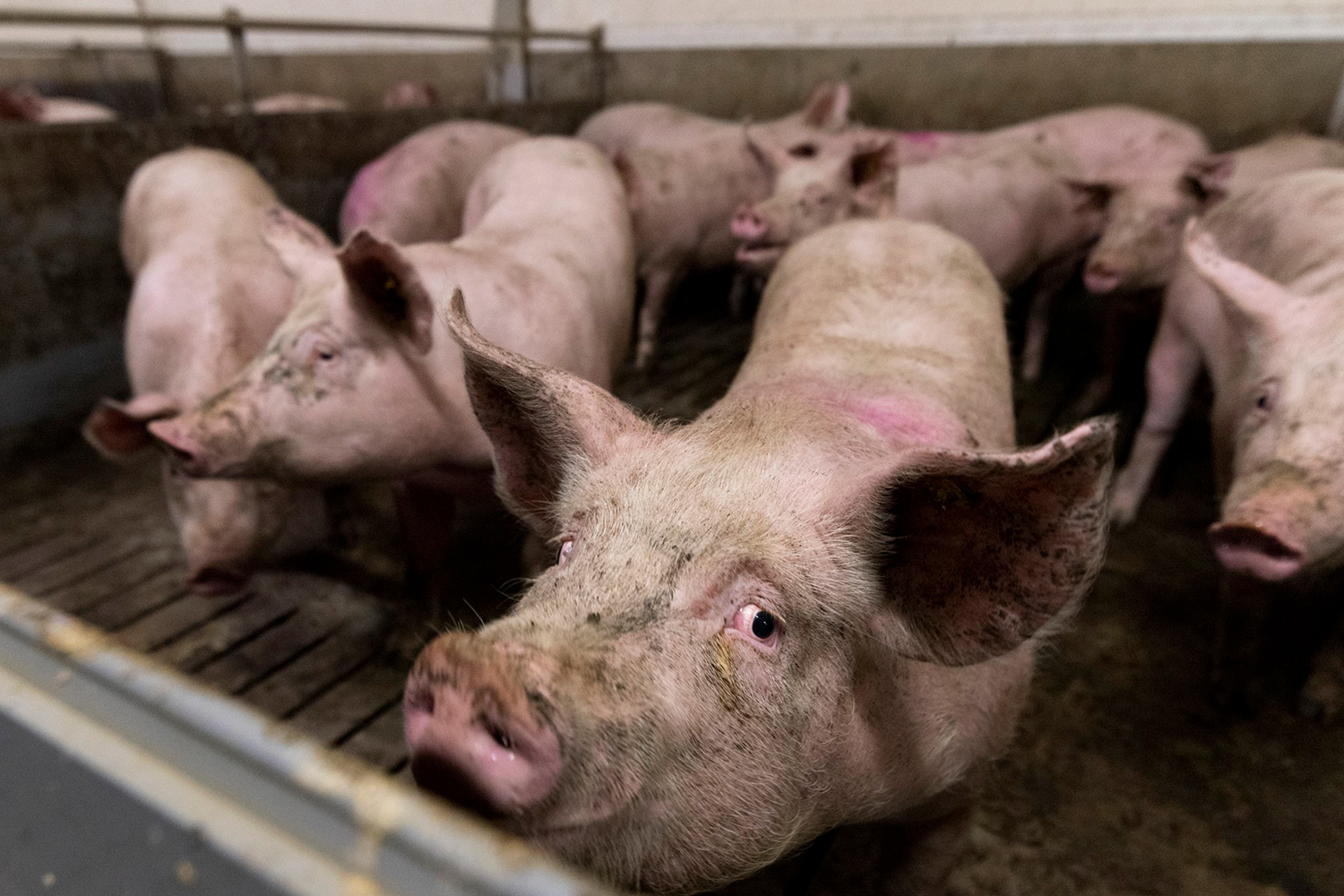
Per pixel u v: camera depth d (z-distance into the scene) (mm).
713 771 1092
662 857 1104
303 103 7363
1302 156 4828
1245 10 5543
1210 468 4223
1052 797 2432
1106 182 4488
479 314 2494
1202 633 3088
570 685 940
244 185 3838
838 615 1216
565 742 900
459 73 8438
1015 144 5352
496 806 871
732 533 1158
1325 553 2014
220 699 550
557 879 439
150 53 8656
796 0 6938
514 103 6699
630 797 996
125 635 3018
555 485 1530
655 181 5238
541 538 1572
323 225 5223
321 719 2650
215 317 2785
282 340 2244
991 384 2008
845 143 5516
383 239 2082
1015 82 6383
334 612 3166
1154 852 2275
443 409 2391
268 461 2236
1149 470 3709
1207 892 2174
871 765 1390
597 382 2918
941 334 2115
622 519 1188
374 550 3602
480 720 854
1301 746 2611
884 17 6668
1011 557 1149
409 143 5148
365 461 2344
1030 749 2592
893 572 1287
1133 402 4902
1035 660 1756
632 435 1350
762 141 5801
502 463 1500
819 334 2084
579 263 3000
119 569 3420
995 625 1199
